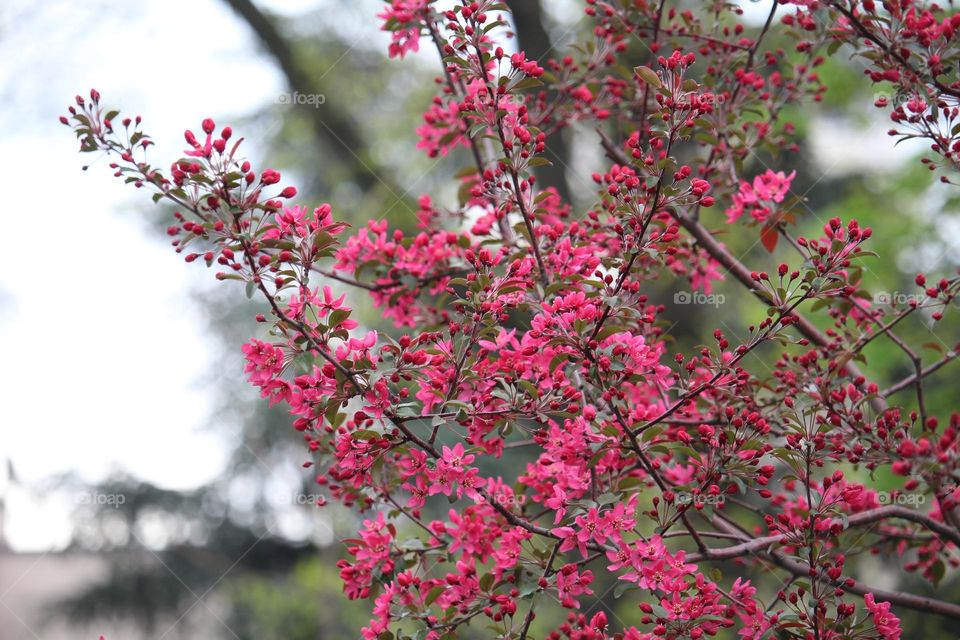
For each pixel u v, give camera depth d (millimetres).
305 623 11078
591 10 4523
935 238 7953
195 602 12039
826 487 3166
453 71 3396
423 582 3477
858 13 3654
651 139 3023
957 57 3383
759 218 4117
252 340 3061
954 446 2758
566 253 3484
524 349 3121
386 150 10688
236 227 2979
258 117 10383
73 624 11742
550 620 7973
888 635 3037
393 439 3084
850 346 3998
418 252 4109
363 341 3029
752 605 3174
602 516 3219
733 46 4488
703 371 3740
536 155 3496
